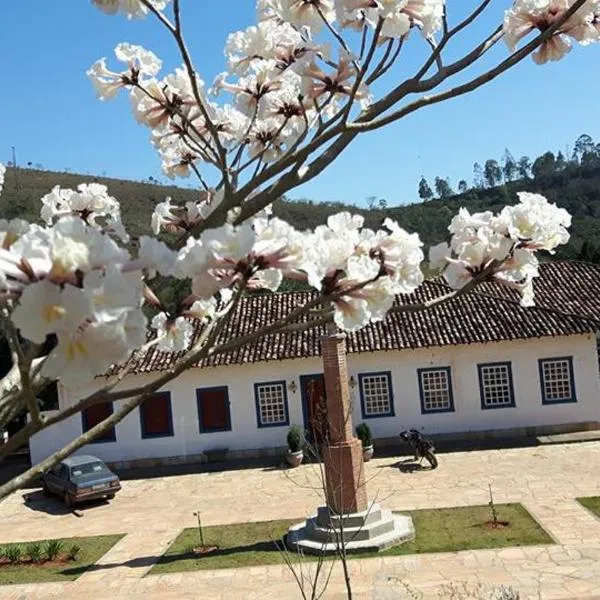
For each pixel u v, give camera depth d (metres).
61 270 1.83
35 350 2.37
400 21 3.22
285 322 2.72
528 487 17.38
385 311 2.73
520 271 3.27
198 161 4.81
